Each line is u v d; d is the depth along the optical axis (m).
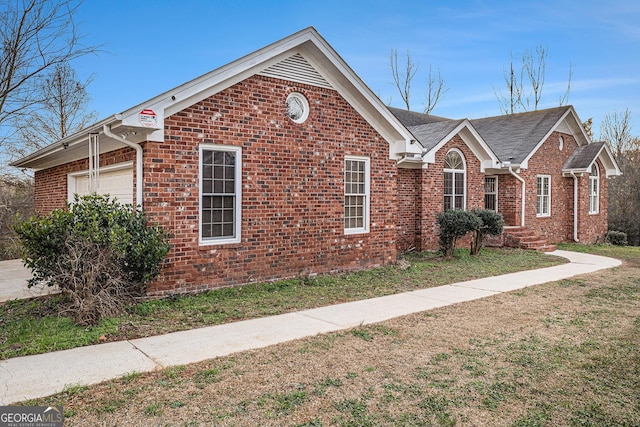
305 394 4.32
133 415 3.85
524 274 11.70
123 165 9.03
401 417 3.90
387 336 6.19
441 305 8.11
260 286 9.24
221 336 6.10
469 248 16.20
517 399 4.30
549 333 6.42
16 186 21.12
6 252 17.16
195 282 8.61
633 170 27.83
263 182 9.55
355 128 11.25
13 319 6.83
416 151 12.19
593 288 9.82
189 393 4.29
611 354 5.55
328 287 9.50
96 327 6.27
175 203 8.31
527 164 18.14
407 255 14.19
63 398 4.15
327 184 10.70
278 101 9.74
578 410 4.09
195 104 8.52
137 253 7.26
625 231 26.50
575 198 20.70
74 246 6.72
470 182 16.41
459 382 4.67
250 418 3.83
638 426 3.80
